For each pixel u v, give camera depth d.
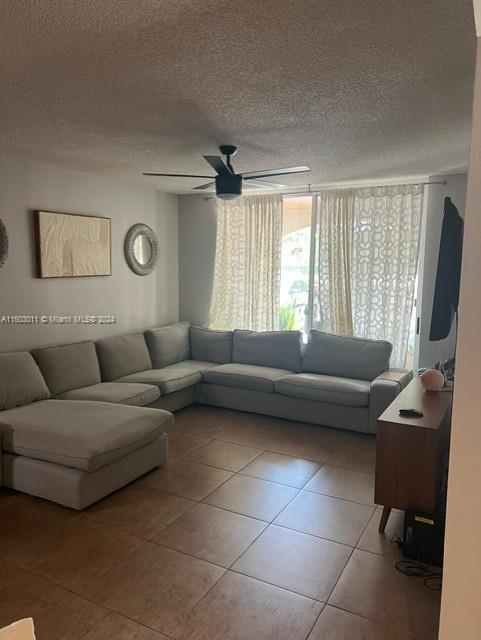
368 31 1.76
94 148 3.54
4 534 2.67
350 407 4.30
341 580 2.32
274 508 3.00
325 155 3.70
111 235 4.92
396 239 4.78
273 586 2.27
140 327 5.44
